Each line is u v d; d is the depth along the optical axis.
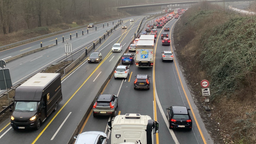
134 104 21.06
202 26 47.75
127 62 36.59
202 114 19.08
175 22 98.94
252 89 17.44
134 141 11.12
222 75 22.56
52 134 15.72
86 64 36.81
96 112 17.84
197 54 34.81
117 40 60.12
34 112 16.05
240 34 24.95
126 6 163.00
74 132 14.73
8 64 35.00
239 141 14.30
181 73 31.52
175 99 22.38
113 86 26.34
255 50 20.44
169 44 51.69
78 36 67.25
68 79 29.06
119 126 11.20
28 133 15.84
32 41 58.12
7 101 21.38
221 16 44.91
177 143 14.58
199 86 25.70
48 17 89.75
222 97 20.00
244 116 16.05
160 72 32.06
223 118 17.53
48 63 35.72
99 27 92.81
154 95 23.45
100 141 12.15
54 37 65.44
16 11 69.69
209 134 15.80
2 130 16.27
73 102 21.70
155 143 14.52
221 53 25.41
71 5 110.88
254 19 27.14
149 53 33.03
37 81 18.22
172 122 15.87
